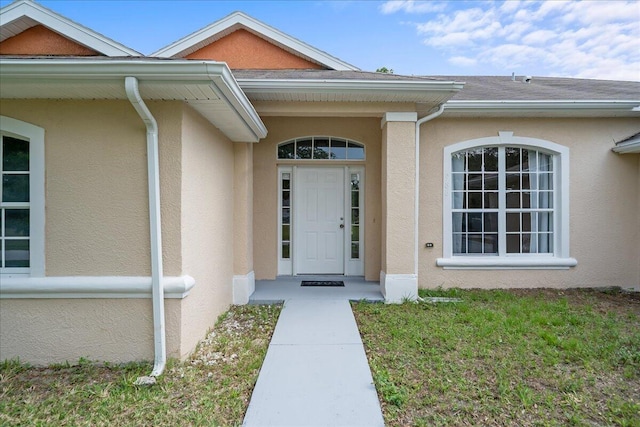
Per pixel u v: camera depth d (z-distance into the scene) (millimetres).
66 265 3193
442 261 6012
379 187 6465
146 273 3221
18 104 3150
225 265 4738
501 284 6078
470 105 5617
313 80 4465
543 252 6234
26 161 3244
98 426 2295
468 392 2697
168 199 3227
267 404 2561
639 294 5738
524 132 6043
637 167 6059
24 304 3199
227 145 4836
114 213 3205
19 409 2488
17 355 3191
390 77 5121
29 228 3215
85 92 3014
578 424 2316
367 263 6457
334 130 6422
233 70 6410
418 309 4766
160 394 2684
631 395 2682
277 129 6406
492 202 6199
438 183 6051
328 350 3498
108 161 3191
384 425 2322
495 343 3625
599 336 3834
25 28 5770
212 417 2395
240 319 4492
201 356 3408
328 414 2443
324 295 5391
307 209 6738
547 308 4820
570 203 6066
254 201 6441
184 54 7328
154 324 3141
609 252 6074
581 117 6000
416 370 3061
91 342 3215
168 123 3207
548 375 2967
